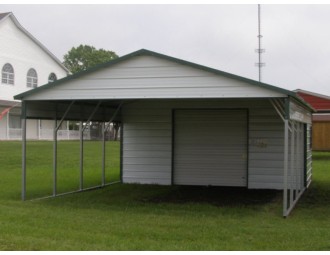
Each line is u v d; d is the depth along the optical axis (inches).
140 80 400.5
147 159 608.4
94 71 411.5
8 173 699.4
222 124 585.0
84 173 733.3
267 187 563.5
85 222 346.3
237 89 379.6
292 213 404.8
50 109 485.4
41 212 387.2
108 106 596.4
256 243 291.3
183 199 475.5
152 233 313.0
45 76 1561.3
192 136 594.6
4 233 303.3
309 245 287.4
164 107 601.6
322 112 1064.8
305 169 582.2
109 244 281.0
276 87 371.2
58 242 280.7
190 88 388.8
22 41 1456.7
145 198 480.4
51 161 882.8
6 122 1417.3
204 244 286.0
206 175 589.6
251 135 568.7
